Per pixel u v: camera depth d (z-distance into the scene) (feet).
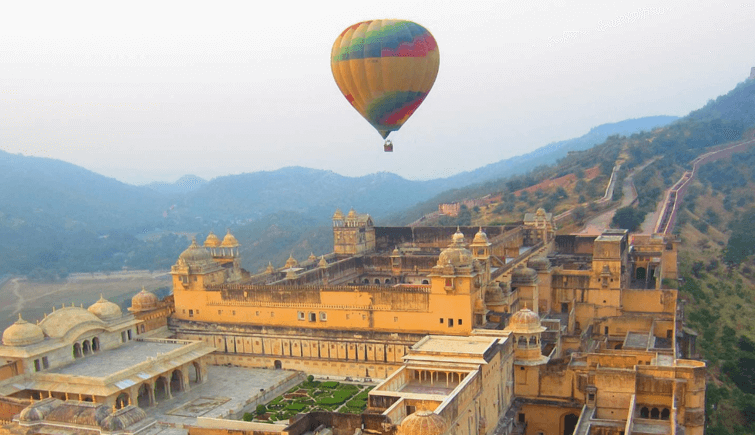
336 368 355.77
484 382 262.88
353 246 522.06
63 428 231.71
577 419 300.40
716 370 428.56
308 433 227.81
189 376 361.71
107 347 350.84
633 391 273.13
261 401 322.14
